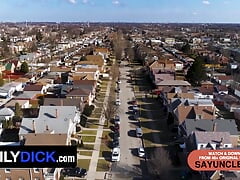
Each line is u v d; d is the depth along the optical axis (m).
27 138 53.97
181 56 178.75
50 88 105.88
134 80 130.62
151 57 163.12
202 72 118.50
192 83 119.00
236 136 65.12
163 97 96.12
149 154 61.59
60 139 53.81
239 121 80.06
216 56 174.12
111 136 69.75
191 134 61.53
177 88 100.06
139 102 98.00
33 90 98.00
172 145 65.69
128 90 113.38
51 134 54.78
